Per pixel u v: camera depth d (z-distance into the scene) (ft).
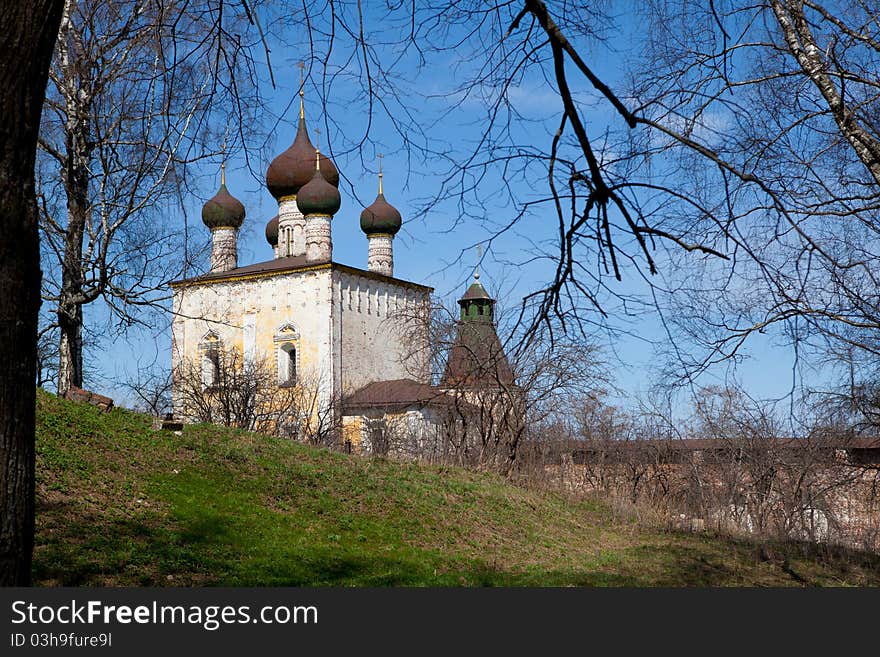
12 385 17.13
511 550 76.07
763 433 103.60
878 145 34.50
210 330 182.70
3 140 16.93
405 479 88.12
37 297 17.62
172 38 25.36
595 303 21.77
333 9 23.77
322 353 178.19
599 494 119.65
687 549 86.17
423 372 147.13
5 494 17.02
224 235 187.93
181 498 63.36
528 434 122.21
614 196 19.44
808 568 78.38
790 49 36.09
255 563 54.60
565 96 19.40
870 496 82.79
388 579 56.29
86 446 66.80
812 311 32.58
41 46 17.19
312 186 185.68
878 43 34.96
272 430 164.35
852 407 57.98
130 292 75.72
